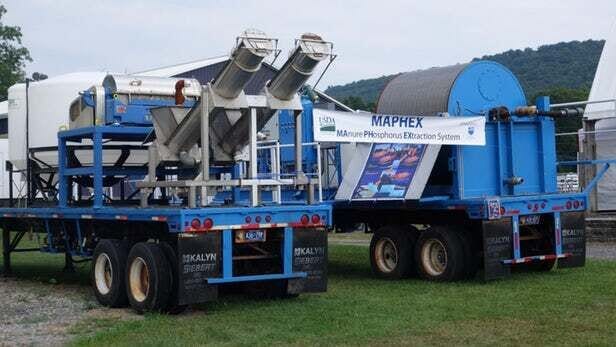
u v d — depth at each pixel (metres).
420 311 9.52
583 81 98.75
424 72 13.45
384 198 12.52
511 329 8.36
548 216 12.80
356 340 7.95
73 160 12.32
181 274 9.27
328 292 11.37
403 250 12.84
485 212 11.78
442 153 12.78
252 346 7.78
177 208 9.53
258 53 9.31
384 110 13.43
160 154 10.44
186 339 8.14
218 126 10.47
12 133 13.87
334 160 13.75
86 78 13.34
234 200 11.36
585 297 10.30
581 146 20.45
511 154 12.84
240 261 10.35
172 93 12.15
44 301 11.10
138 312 9.93
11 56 64.31
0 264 16.62
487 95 12.92
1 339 8.29
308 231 10.26
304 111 13.81
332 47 9.74
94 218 11.04
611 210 20.16
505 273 11.99
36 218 12.89
